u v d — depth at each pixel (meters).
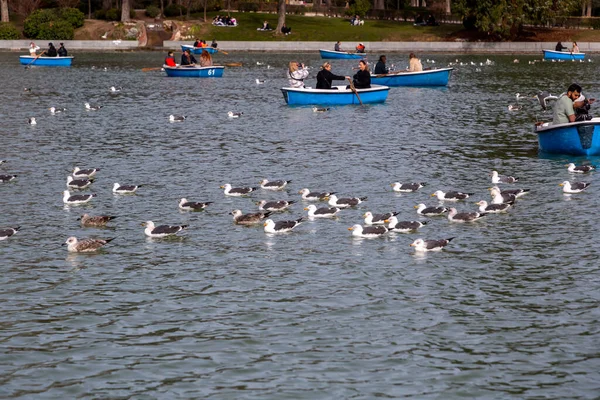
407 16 117.75
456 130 40.47
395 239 22.77
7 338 16.62
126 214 25.41
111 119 44.41
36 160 33.28
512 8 100.69
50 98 53.69
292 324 17.20
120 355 15.91
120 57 90.88
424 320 17.42
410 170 31.06
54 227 24.09
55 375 15.16
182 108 49.06
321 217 24.78
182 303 18.34
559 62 86.94
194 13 118.44
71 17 104.69
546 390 14.57
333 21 114.81
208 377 15.05
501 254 21.50
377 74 61.44
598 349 16.08
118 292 19.00
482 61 87.75
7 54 92.94
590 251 21.70
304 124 42.44
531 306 18.14
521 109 48.50
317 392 14.52
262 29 106.25
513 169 31.23
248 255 21.47
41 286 19.38
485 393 14.48
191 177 30.12
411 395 14.41
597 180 29.23
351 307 18.06
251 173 30.67
